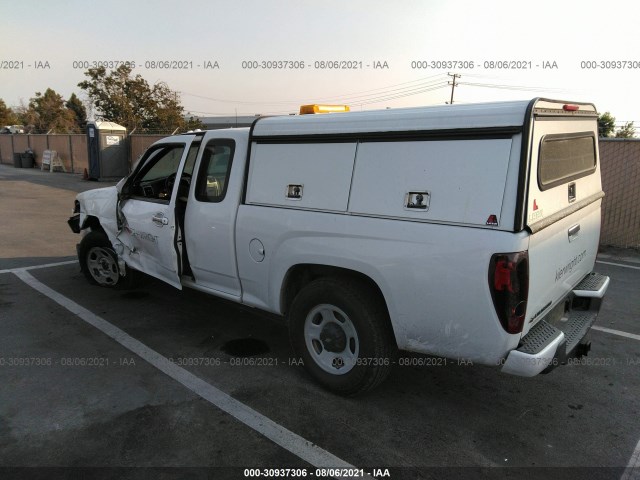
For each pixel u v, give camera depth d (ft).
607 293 20.29
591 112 12.60
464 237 8.87
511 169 8.55
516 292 8.63
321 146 11.04
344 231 10.48
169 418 10.52
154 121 112.27
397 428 10.38
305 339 11.78
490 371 13.15
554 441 10.07
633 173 28.27
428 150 9.44
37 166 86.07
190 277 14.94
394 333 10.23
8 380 11.95
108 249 17.89
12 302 17.48
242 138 12.80
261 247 12.23
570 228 11.05
